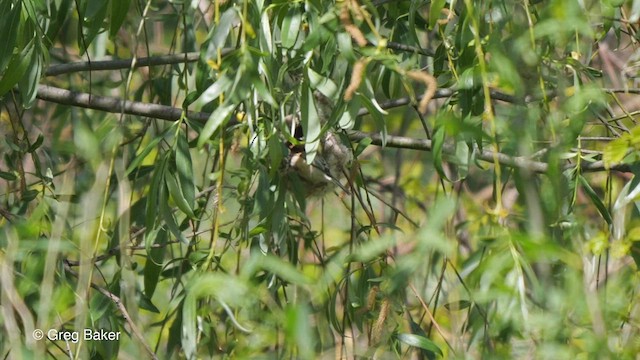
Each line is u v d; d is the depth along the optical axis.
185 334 5.50
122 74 9.13
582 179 7.49
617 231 7.34
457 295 7.52
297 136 7.39
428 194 11.27
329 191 7.77
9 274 5.84
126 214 6.39
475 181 10.39
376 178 10.95
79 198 7.62
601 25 8.05
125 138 9.15
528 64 6.24
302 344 5.11
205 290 5.23
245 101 6.41
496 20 6.73
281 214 7.03
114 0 6.57
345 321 7.31
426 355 7.67
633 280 7.37
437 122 6.30
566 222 7.40
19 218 7.28
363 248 5.83
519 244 5.59
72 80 9.51
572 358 5.46
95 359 7.36
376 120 6.23
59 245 5.98
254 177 7.11
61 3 7.49
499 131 6.07
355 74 5.64
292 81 7.27
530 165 5.93
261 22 6.28
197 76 6.88
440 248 5.34
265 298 5.64
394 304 7.01
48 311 5.91
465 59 6.85
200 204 7.86
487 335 7.14
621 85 10.11
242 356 6.36
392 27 8.09
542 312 5.74
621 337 6.45
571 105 6.21
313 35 6.19
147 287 7.35
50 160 8.17
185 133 7.68
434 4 6.49
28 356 5.75
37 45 6.99
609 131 8.68
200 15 9.53
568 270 6.08
